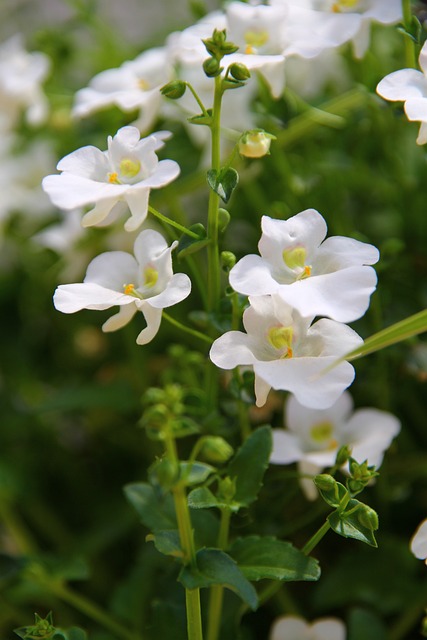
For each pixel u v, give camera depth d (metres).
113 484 0.37
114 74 0.33
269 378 0.26
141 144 0.28
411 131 0.35
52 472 0.38
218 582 0.26
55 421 0.39
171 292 0.27
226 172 0.27
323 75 0.37
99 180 0.28
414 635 0.32
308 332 0.27
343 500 0.26
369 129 0.35
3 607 0.34
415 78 0.28
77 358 0.40
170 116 0.34
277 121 0.32
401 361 0.32
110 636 0.31
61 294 0.27
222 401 0.32
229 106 0.34
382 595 0.31
